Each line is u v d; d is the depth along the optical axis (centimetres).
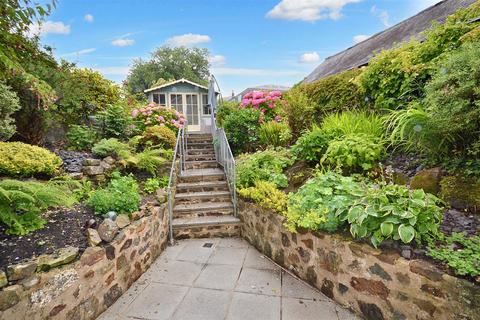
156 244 301
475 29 250
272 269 271
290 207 260
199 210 380
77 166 350
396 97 335
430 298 150
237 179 391
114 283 217
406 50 338
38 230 204
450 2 594
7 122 301
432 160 246
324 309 203
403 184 248
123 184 301
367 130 323
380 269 175
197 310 206
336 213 211
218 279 252
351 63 729
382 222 180
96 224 231
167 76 2127
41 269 162
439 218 177
